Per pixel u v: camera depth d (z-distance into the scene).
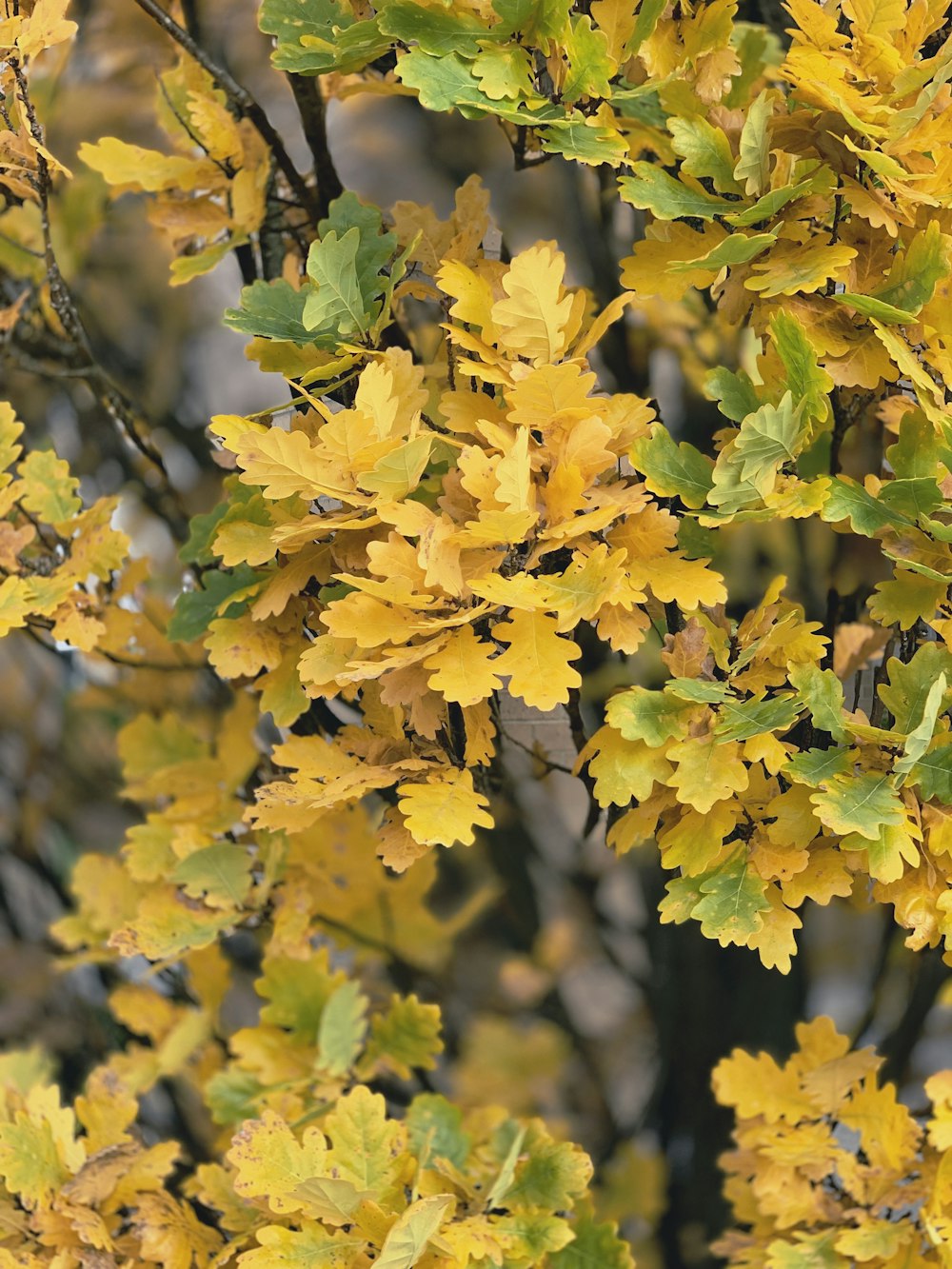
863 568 3.78
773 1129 3.61
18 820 4.72
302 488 3.33
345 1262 3.40
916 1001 3.95
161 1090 4.38
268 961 3.77
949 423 3.33
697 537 3.50
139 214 4.30
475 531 3.29
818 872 3.37
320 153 3.64
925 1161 3.57
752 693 3.42
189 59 3.71
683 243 3.43
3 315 3.71
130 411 3.93
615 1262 3.57
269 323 3.44
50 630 3.61
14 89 3.42
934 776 3.36
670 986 4.24
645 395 4.07
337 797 3.32
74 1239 3.50
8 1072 4.21
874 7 3.35
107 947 3.95
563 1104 4.77
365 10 3.48
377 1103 3.47
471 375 3.41
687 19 3.46
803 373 3.34
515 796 4.31
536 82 3.44
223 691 4.21
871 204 3.35
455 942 4.75
